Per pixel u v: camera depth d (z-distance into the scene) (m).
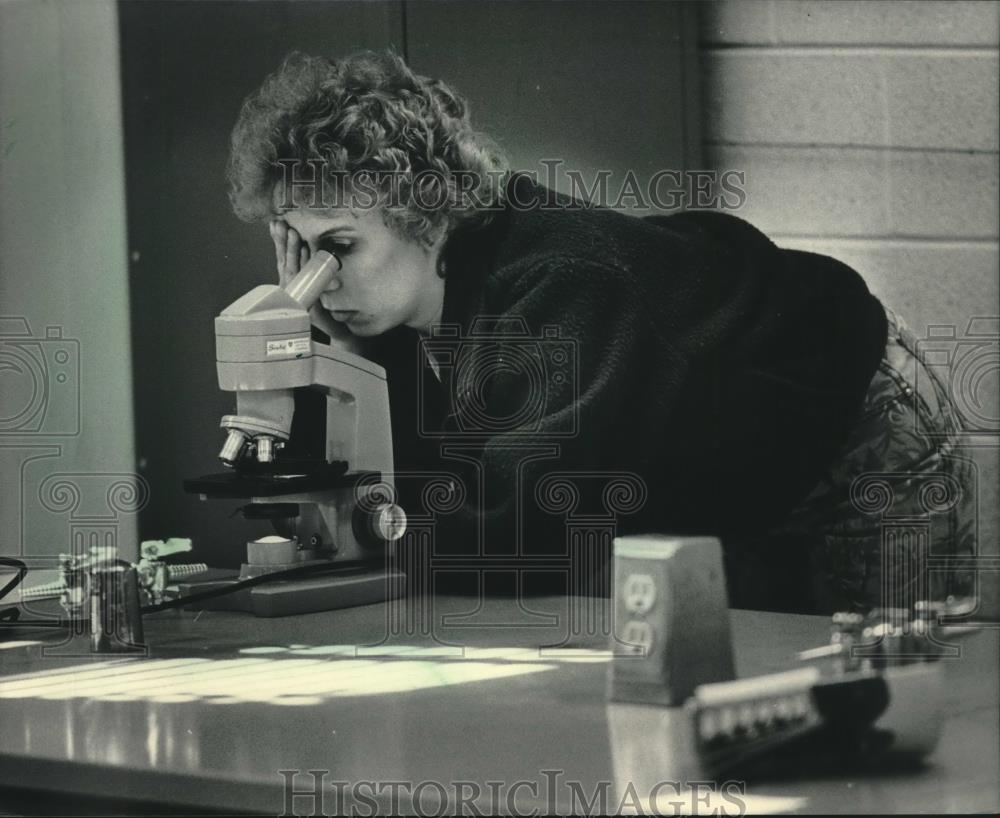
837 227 2.93
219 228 3.01
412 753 1.69
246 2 2.95
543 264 2.89
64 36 3.08
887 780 1.59
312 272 2.84
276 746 1.75
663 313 2.90
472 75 2.89
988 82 2.87
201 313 3.04
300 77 2.92
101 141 3.07
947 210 2.91
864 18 2.88
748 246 2.92
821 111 2.91
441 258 2.89
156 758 1.72
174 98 3.03
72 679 2.21
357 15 2.90
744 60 2.91
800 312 2.93
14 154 3.07
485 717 1.85
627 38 2.90
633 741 1.68
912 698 1.63
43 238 3.10
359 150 2.88
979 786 1.55
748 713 1.61
